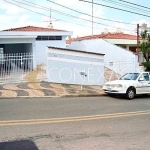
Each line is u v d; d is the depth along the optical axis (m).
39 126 7.21
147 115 9.29
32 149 5.41
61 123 7.64
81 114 9.03
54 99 12.40
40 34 21.95
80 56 17.72
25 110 9.38
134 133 6.84
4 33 19.88
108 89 14.23
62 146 5.64
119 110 10.14
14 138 6.09
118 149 5.56
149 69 22.72
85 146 5.68
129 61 21.48
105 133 6.75
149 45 26.30
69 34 23.67
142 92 14.39
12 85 14.97
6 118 8.06
